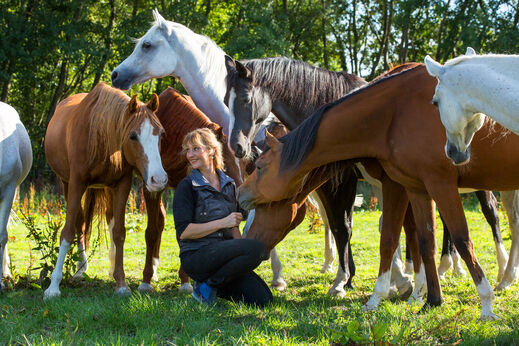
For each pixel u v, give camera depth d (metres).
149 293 4.88
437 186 3.65
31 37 19.84
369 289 5.12
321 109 3.88
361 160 4.16
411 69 3.83
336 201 4.92
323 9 25.36
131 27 21.64
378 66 28.64
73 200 4.68
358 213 14.16
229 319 3.62
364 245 8.21
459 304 4.20
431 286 3.95
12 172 4.99
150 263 5.15
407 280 4.69
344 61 28.94
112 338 3.05
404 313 3.73
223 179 4.19
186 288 5.00
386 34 25.70
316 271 6.38
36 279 5.18
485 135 3.54
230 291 4.21
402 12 22.94
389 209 4.17
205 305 3.89
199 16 22.53
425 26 26.67
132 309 3.70
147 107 4.55
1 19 19.16
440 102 3.25
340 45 28.50
